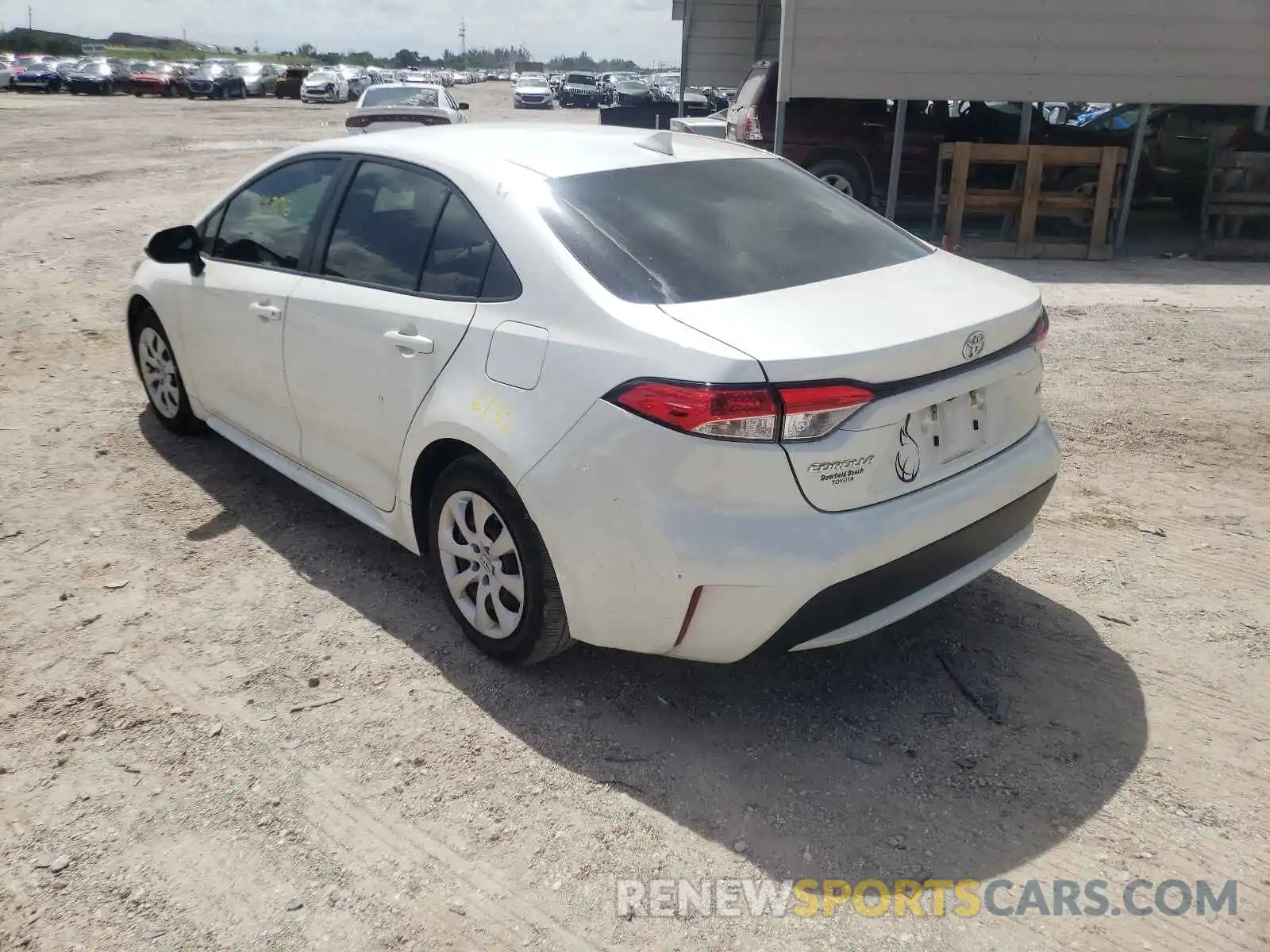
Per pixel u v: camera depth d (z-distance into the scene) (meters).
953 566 3.01
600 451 2.73
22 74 45.03
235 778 2.82
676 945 2.31
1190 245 12.13
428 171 3.49
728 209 3.39
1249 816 2.71
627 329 2.74
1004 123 12.56
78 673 3.28
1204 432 5.50
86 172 16.55
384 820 2.68
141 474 4.78
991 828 2.67
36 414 5.50
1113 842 2.62
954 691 3.26
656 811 2.73
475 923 2.37
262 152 20.53
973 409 3.00
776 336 2.64
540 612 3.05
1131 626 3.63
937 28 10.82
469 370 3.10
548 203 3.14
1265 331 7.67
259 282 4.08
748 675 3.34
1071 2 10.66
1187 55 10.78
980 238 12.09
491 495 3.07
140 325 5.15
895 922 2.38
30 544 4.09
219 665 3.34
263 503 4.51
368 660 3.38
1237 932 2.35
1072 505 4.60
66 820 2.66
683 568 2.63
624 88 40.09
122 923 2.36
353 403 3.61
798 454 2.57
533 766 2.89
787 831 2.66
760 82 12.26
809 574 2.60
